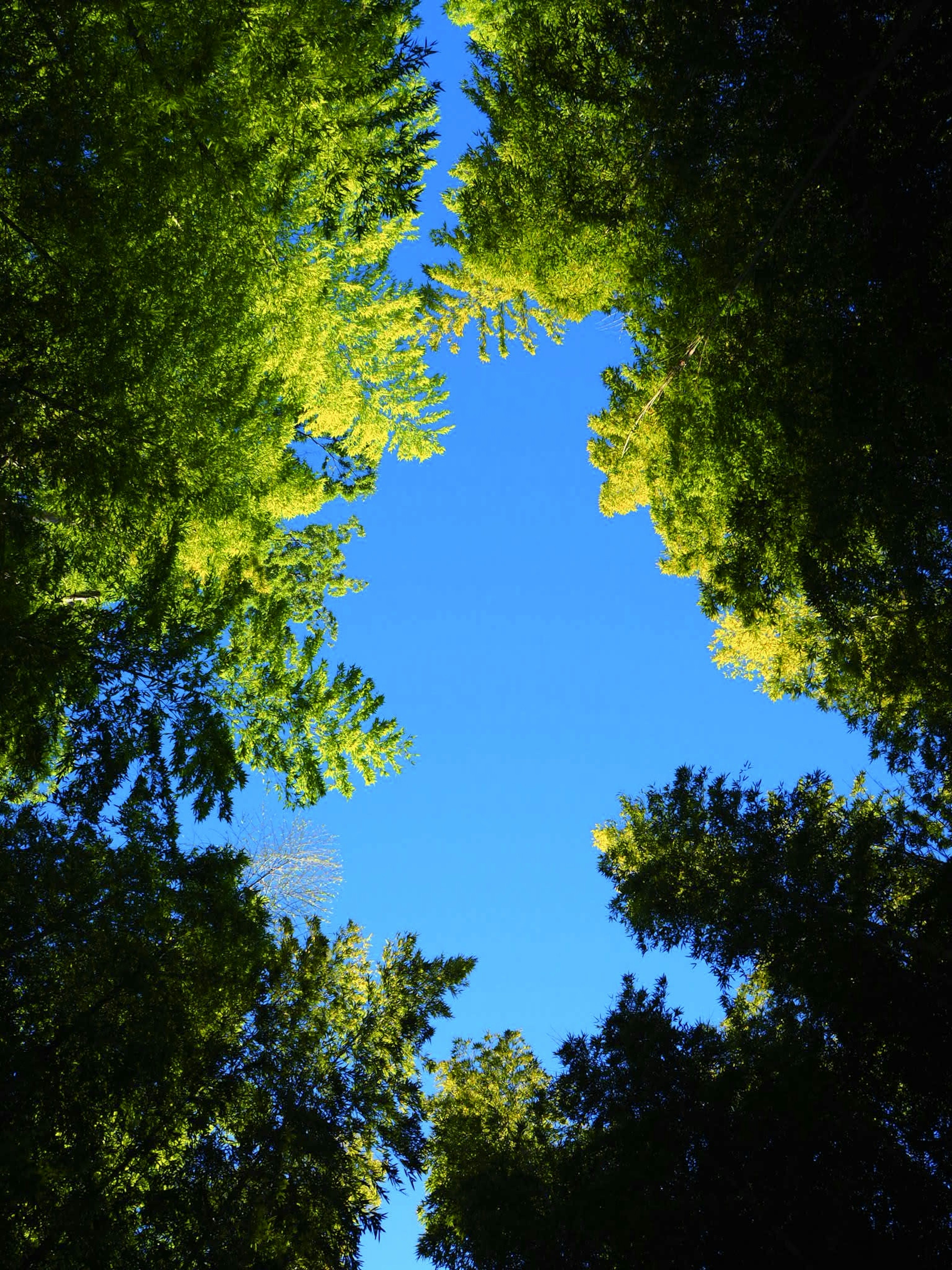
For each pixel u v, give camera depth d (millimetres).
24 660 7859
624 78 11508
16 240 7895
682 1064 10484
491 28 13602
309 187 10039
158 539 9789
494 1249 10727
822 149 8961
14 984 8047
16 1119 7402
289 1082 10883
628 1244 9633
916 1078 9625
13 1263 7473
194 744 8984
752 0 8688
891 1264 8891
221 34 7754
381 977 12602
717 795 11633
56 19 7363
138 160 7699
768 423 11750
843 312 9797
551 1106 11898
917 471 9789
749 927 10688
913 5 7750
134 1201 8844
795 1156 9508
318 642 10570
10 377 7539
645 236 12570
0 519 8078
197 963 9359
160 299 8594
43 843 8391
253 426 10656
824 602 11977
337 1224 10375
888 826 11547
